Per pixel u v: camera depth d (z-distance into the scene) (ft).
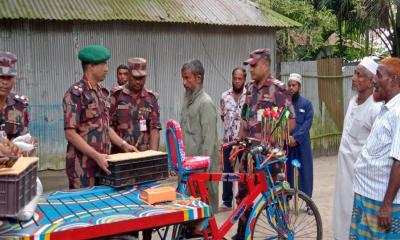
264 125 13.99
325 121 33.86
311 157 19.35
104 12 26.40
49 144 27.17
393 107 10.45
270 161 13.71
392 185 10.10
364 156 11.04
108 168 12.19
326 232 17.39
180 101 30.09
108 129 13.76
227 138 20.71
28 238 9.11
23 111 13.05
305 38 40.47
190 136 17.01
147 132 16.31
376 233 10.82
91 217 10.21
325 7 39.93
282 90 14.84
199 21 28.22
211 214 11.45
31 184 9.92
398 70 10.44
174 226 12.68
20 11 24.58
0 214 8.91
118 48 28.02
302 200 15.14
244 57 31.94
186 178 13.24
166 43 29.32
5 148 9.77
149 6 28.35
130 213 10.50
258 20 30.76
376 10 36.27
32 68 26.27
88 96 13.05
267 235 14.98
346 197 14.12
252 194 13.48
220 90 31.35
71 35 26.96
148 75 28.89
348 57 43.91
